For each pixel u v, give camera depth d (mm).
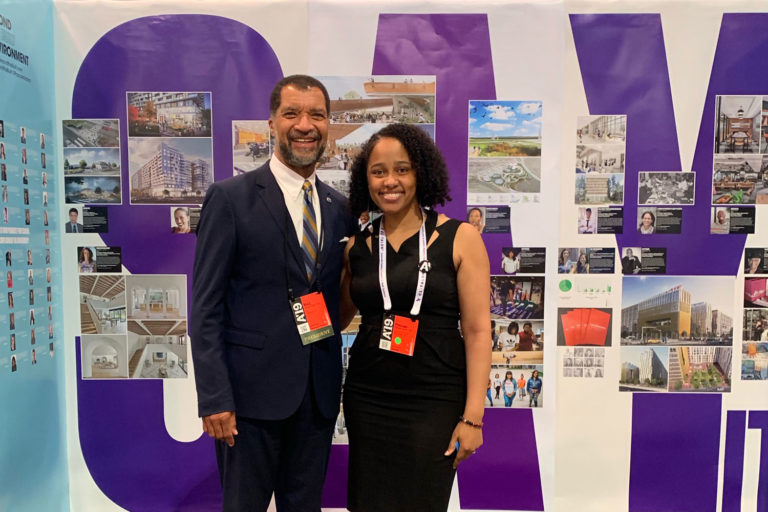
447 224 1414
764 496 2076
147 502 2098
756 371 2064
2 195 1730
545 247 2027
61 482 2062
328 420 1511
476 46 1975
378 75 1984
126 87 1989
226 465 1448
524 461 2086
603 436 2082
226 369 1351
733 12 1959
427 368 1369
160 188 2020
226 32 1978
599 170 2008
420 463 1360
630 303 2043
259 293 1394
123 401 2076
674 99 1988
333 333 1441
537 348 2055
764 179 2008
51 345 1999
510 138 2000
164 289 2049
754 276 2037
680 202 2016
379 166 1364
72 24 1971
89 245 2033
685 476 2092
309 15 1968
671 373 2066
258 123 2000
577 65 1982
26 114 1839
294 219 1446
